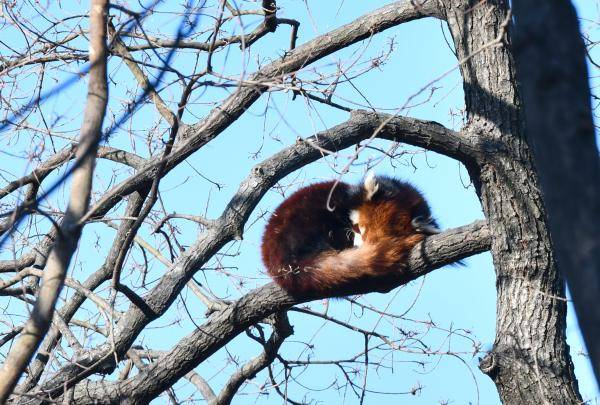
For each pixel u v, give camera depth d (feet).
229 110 39.19
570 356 35.73
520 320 35.65
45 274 24.47
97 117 24.97
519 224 35.91
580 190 15.08
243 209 35.63
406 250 37.47
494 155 36.22
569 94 15.62
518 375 35.12
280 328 38.24
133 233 33.47
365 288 37.78
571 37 16.07
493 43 25.00
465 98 38.60
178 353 36.11
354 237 44.96
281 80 36.60
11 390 24.26
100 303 35.81
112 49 35.83
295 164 35.91
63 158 39.17
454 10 39.14
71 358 36.04
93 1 25.91
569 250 14.99
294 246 42.80
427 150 37.01
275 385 42.14
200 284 40.70
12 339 39.40
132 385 36.11
